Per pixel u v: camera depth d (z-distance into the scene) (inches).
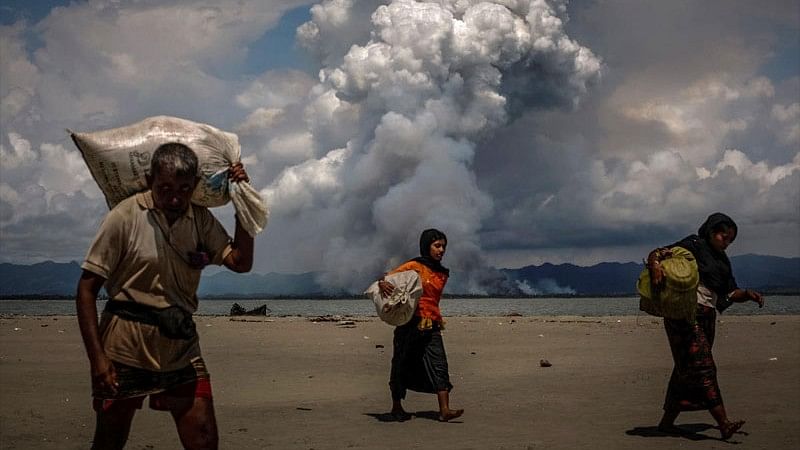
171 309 157.5
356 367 504.1
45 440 269.3
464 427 297.6
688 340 271.0
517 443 264.5
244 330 903.1
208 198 165.8
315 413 331.6
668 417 279.6
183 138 166.2
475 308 4379.9
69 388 397.1
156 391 157.1
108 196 166.6
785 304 4124.0
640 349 620.4
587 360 538.3
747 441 264.4
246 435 282.4
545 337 760.3
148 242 157.4
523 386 411.2
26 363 515.8
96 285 155.2
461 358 559.2
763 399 355.9
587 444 261.3
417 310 317.4
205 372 162.4
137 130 167.3
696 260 274.5
